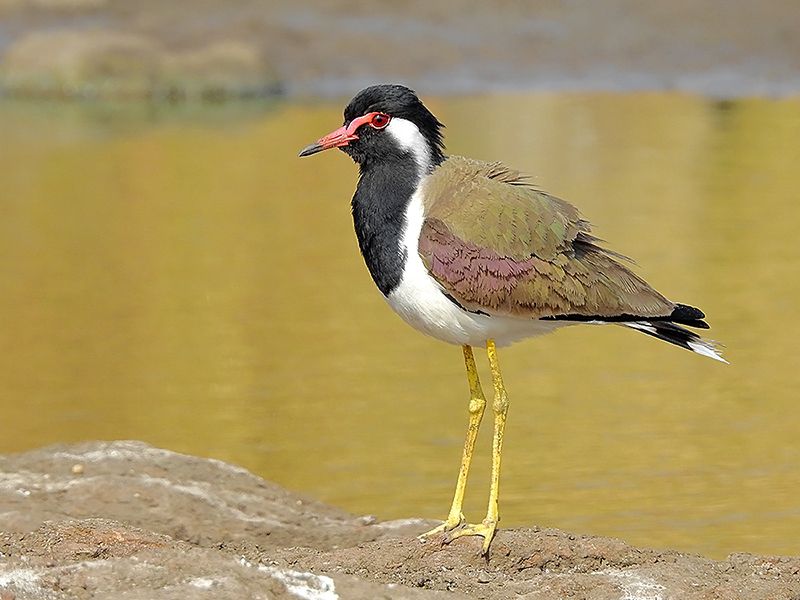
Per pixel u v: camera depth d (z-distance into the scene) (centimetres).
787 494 1252
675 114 2889
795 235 2062
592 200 2255
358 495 1255
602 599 907
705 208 2208
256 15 3503
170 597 825
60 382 1562
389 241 995
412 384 1557
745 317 1728
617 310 987
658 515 1210
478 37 3384
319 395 1519
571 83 3180
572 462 1330
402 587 880
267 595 845
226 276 1945
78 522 995
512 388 1549
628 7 3488
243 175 2527
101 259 2022
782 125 2780
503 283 969
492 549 970
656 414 1453
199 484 1154
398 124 1002
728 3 3453
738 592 913
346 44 3362
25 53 3309
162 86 3250
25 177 2498
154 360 1630
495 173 1019
